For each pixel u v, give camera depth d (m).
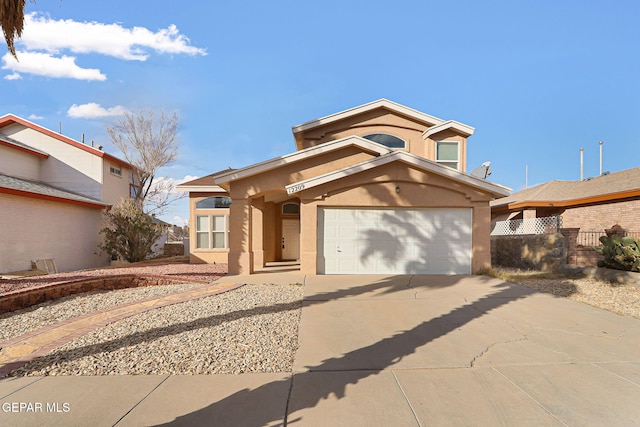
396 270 11.46
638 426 3.12
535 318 6.35
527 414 3.31
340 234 11.45
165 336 5.42
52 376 4.12
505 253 14.52
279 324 6.05
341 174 11.02
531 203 17.36
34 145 18.75
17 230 13.62
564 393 3.69
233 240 11.70
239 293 8.59
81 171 19.03
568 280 9.95
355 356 4.69
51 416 3.28
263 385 3.89
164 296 8.30
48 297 8.46
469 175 11.07
